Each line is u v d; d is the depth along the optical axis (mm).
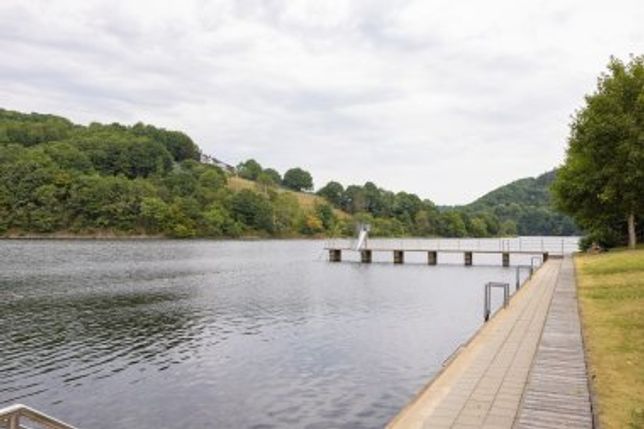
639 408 8719
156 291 39438
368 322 27562
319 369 18703
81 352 20969
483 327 16062
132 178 157000
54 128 173500
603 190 44969
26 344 22219
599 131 42938
